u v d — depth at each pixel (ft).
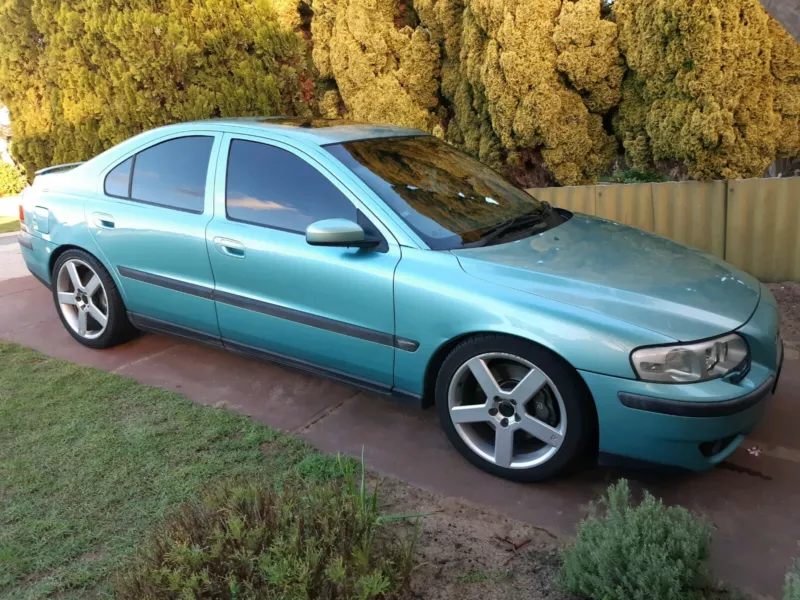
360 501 7.80
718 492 9.51
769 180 17.31
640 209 19.10
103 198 13.80
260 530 7.05
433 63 23.04
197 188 12.51
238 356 14.39
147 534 8.43
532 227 11.63
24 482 9.65
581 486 9.70
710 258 11.46
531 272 9.68
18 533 8.52
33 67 20.35
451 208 11.35
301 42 21.66
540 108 19.13
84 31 18.90
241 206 11.90
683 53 16.93
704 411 8.41
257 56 20.21
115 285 13.99
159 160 13.17
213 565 6.86
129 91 18.70
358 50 23.03
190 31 18.80
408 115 23.21
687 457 8.75
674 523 7.19
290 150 11.61
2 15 19.99
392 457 10.48
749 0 16.26
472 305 9.39
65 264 14.58
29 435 11.03
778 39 16.66
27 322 16.93
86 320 14.74
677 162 19.21
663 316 8.80
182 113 18.92
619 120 19.69
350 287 10.47
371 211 10.63
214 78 19.24
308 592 6.66
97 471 9.93
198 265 12.30
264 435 10.96
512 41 18.85
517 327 9.04
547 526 8.80
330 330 10.89
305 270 10.90
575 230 11.88
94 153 19.75
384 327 10.28
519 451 9.90
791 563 8.02
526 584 7.73
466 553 8.28
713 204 18.15
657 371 8.46
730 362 8.82
